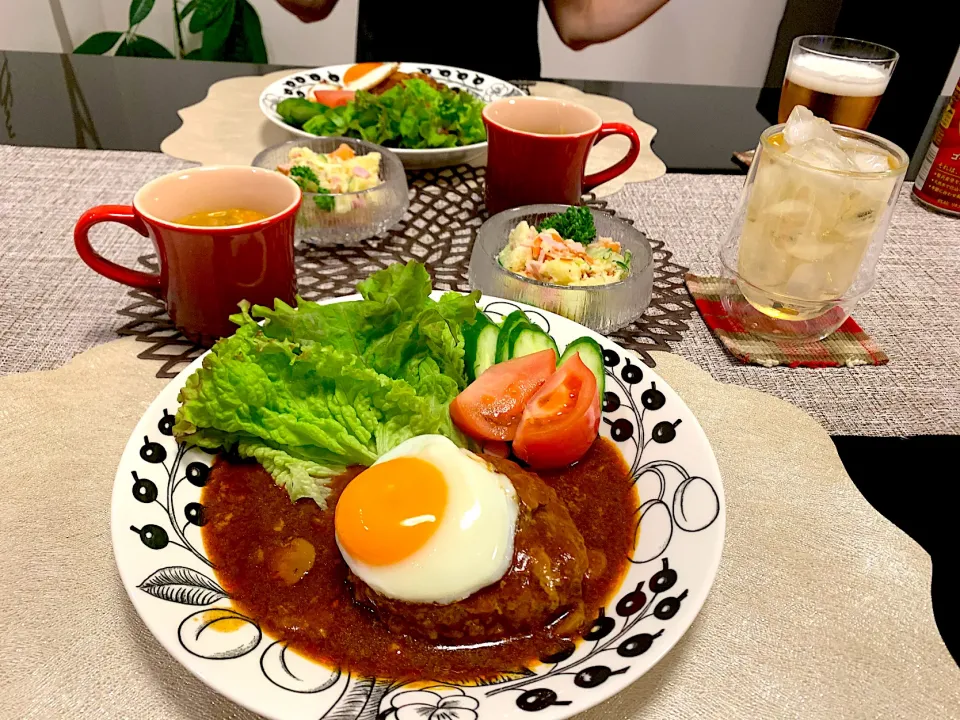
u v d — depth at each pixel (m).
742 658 0.30
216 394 0.33
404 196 0.56
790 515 0.36
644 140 0.72
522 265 0.47
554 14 1.33
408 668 0.28
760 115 0.79
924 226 0.60
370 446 0.36
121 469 0.31
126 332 0.44
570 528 0.32
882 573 0.33
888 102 0.85
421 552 0.29
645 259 0.48
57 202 0.56
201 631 0.27
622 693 0.29
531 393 0.37
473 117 0.65
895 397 0.43
